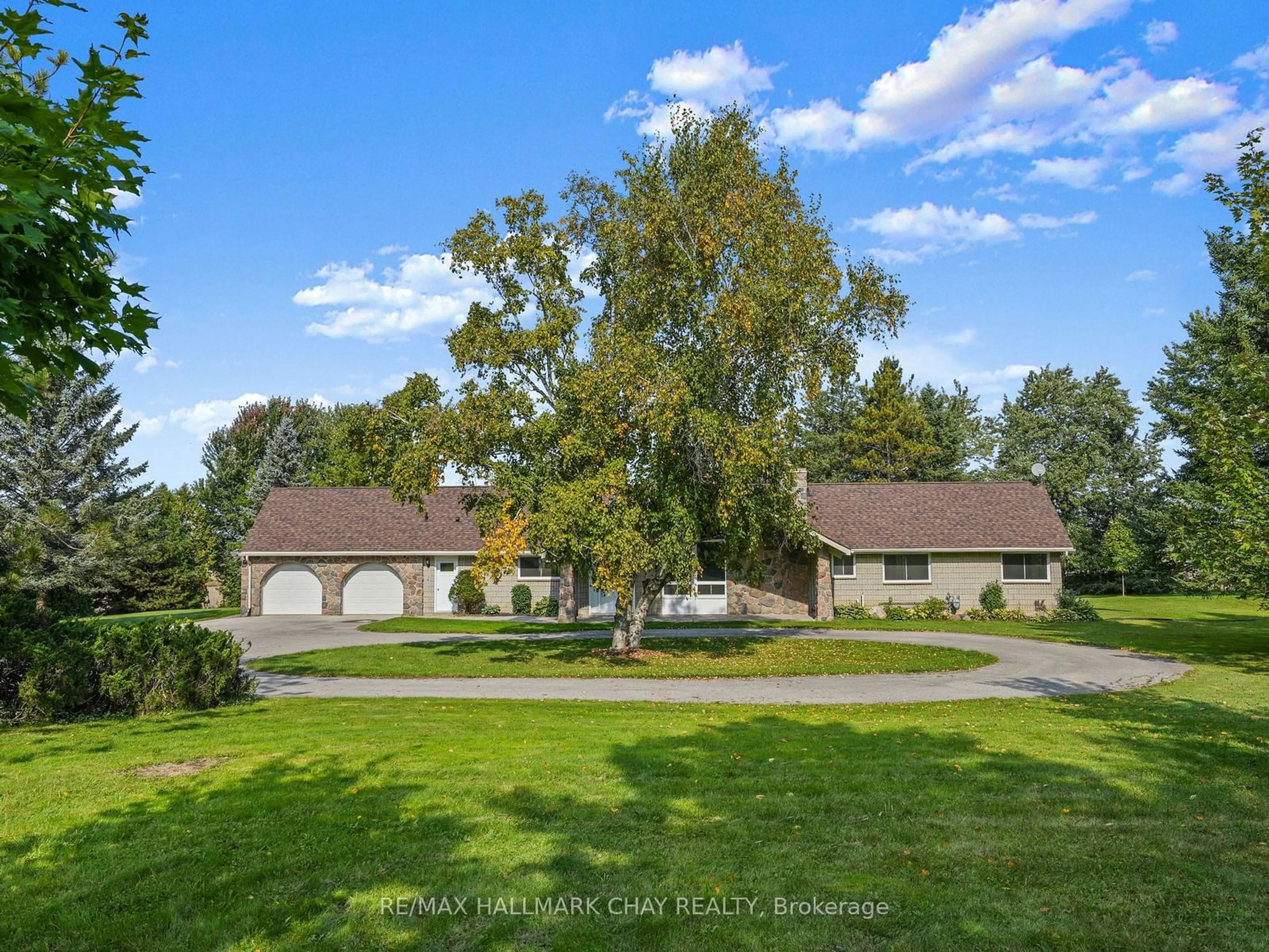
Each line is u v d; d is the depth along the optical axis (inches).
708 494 721.6
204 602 1772.9
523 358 740.0
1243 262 1222.9
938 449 2156.7
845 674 649.6
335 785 295.4
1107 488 2050.9
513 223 749.3
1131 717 443.2
